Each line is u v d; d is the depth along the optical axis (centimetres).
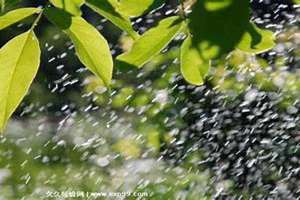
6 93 118
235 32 111
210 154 657
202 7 110
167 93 682
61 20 121
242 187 623
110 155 743
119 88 722
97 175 716
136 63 121
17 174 734
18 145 836
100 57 119
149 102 700
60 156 787
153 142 689
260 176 623
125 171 711
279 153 622
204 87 632
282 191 607
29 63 120
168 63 678
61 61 944
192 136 676
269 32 112
